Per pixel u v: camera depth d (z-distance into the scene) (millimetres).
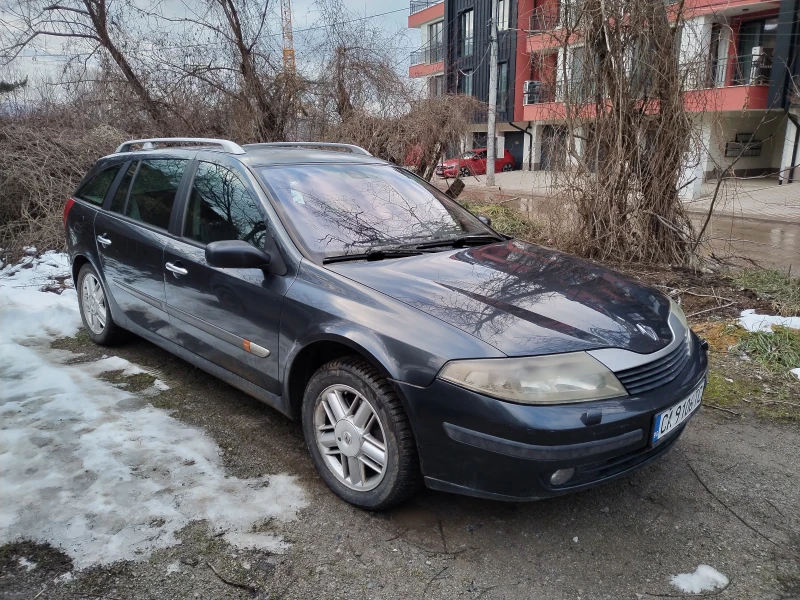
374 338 2537
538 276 3012
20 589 2229
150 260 3830
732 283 6188
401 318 2541
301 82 10656
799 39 17766
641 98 6727
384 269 2908
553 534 2609
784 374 4234
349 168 3771
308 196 3332
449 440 2369
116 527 2566
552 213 7465
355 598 2227
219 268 3248
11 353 4453
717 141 6965
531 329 2461
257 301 3055
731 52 16031
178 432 3381
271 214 3125
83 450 3152
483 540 2561
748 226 12469
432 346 2404
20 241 7383
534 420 2234
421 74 13414
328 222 3215
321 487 2914
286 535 2561
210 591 2242
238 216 3301
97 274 4500
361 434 2670
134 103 10211
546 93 7375
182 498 2775
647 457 2561
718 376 4250
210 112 10508
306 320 2797
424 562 2420
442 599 2230
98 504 2711
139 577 2299
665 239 6941
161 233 3797
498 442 2271
